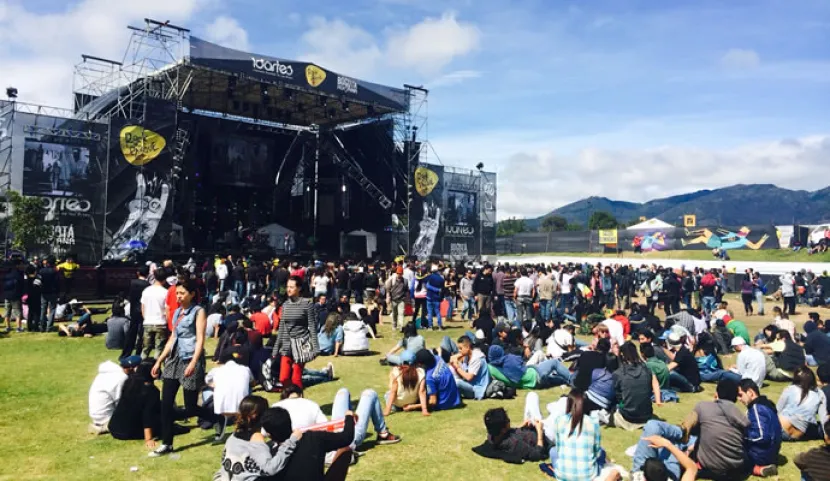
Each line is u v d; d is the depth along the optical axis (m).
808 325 13.26
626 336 14.26
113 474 5.89
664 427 6.01
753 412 6.29
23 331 15.25
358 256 37.31
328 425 5.26
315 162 41.47
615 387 7.95
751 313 23.50
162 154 25.97
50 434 7.20
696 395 9.70
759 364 9.75
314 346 7.77
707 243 38.06
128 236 24.94
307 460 4.34
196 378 6.73
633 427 7.74
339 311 14.10
